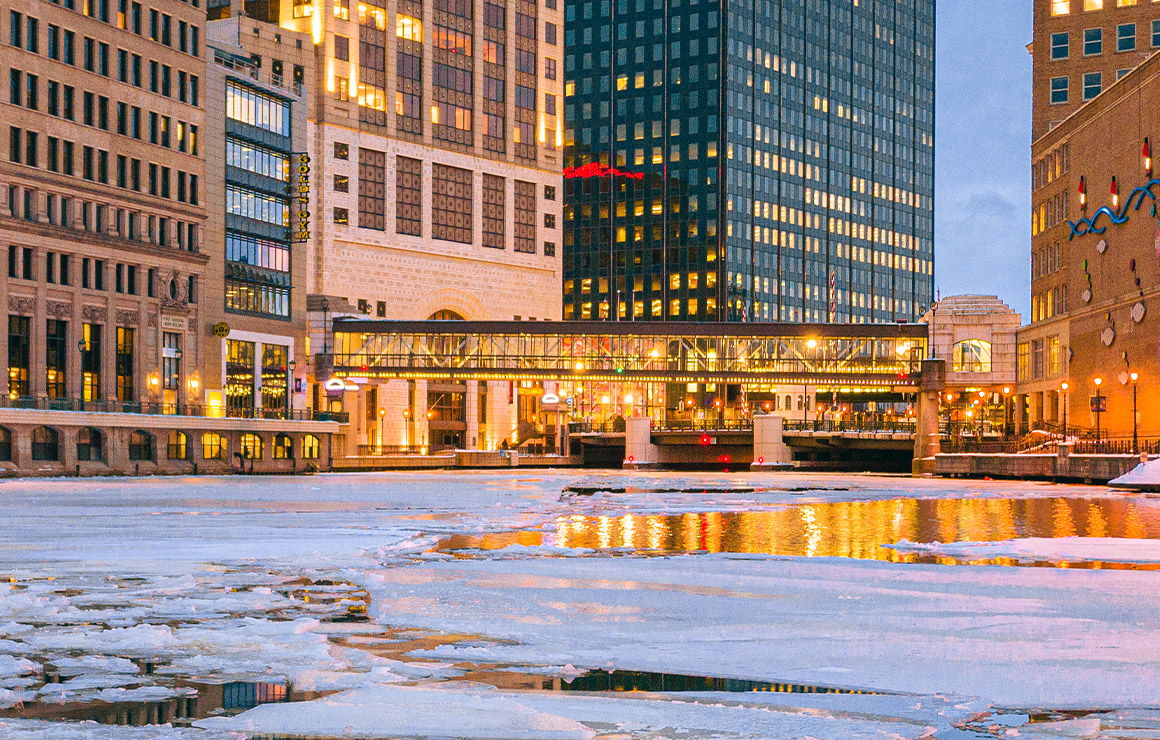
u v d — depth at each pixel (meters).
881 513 50.91
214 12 139.38
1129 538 36.88
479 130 159.12
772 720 14.02
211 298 116.12
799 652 17.81
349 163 143.38
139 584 24.94
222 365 116.56
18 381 96.06
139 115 108.31
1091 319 102.12
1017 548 33.53
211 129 116.75
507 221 162.62
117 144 105.69
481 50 160.00
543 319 167.25
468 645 18.30
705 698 15.11
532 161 166.38
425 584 24.98
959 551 32.88
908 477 108.50
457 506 54.88
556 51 170.38
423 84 152.75
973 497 65.75
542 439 167.88
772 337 123.00
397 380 145.50
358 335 129.75
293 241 127.75
